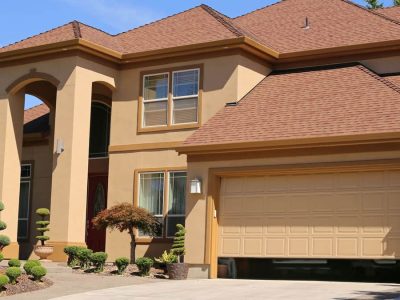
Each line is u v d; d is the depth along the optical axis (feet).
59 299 49.11
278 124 66.95
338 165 61.72
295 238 64.18
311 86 73.41
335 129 62.54
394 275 59.47
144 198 79.61
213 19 83.92
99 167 87.56
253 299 48.26
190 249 67.82
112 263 75.46
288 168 64.08
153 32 86.99
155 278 64.95
